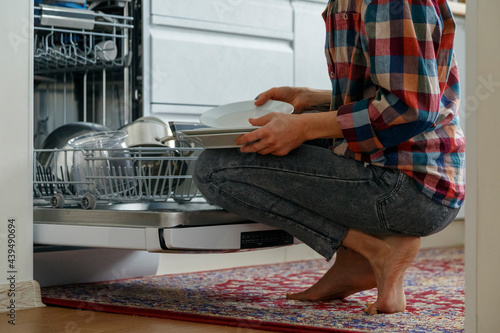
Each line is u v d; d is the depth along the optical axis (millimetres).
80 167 1757
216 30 2223
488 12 1070
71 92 2174
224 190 1474
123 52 2041
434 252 2887
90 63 2088
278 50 2381
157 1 2102
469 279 1074
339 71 1424
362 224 1397
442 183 1357
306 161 1393
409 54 1247
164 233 1457
